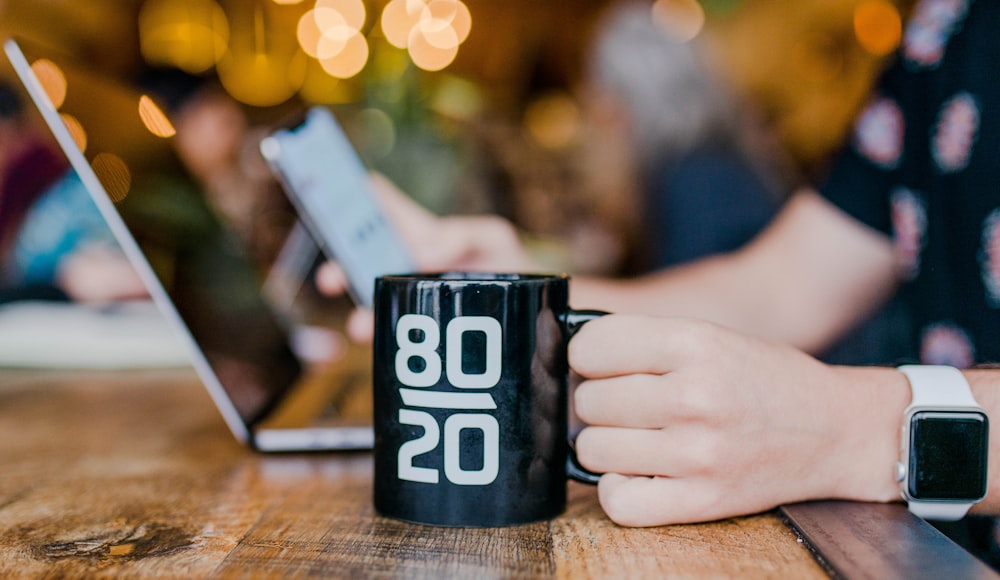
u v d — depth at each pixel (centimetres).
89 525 54
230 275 87
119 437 85
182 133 204
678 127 212
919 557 45
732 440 53
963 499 55
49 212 203
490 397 53
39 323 154
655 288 129
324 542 50
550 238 238
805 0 314
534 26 407
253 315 91
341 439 77
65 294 181
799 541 51
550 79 406
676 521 53
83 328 151
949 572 43
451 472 53
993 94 98
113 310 161
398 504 55
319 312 144
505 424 53
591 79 235
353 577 44
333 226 86
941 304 102
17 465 72
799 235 126
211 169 200
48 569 45
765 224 206
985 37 100
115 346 138
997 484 56
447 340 53
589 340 56
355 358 124
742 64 323
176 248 74
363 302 90
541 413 54
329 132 90
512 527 54
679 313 124
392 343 55
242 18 300
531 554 48
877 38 305
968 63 101
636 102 215
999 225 94
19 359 138
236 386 78
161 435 86
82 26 288
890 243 118
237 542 50
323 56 299
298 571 45
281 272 142
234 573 45
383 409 56
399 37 290
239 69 302
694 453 53
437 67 338
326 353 127
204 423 93
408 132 250
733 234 205
